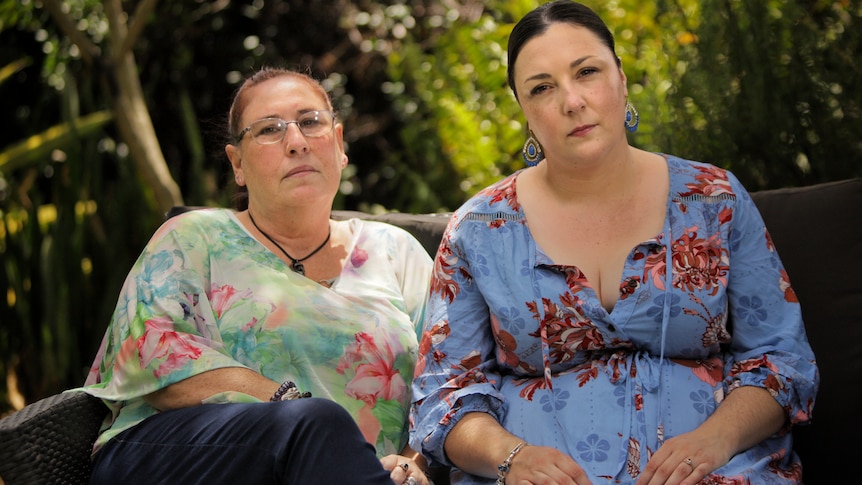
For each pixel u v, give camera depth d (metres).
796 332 2.15
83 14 6.00
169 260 2.42
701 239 2.15
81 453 2.26
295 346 2.39
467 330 2.27
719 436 1.99
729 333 2.25
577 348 2.18
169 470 2.09
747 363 2.13
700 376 2.13
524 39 2.20
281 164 2.48
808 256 2.39
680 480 1.93
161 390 2.26
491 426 2.13
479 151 4.90
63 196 5.36
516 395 2.20
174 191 5.15
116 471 2.16
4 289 5.24
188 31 6.61
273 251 2.57
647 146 3.67
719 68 3.51
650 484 1.95
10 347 5.29
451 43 5.55
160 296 2.35
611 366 2.12
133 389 2.27
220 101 6.57
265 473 1.98
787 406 2.09
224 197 5.52
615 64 2.18
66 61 6.04
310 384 2.38
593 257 2.19
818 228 2.40
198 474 2.05
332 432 1.95
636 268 2.15
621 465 2.02
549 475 1.98
